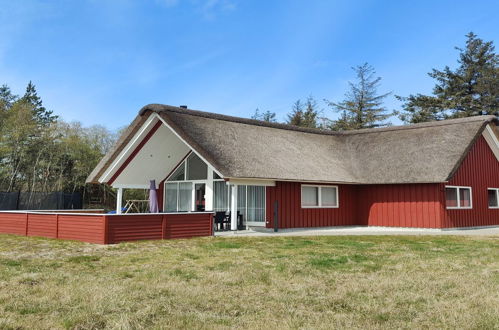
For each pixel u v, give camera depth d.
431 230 18.92
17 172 38.19
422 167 19.28
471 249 11.57
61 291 6.57
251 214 19.45
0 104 39.72
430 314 5.40
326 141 23.83
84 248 11.69
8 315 5.34
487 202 22.42
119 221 12.97
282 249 11.48
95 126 44.84
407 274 7.95
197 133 17.03
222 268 8.59
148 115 17.94
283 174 17.72
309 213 20.34
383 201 21.08
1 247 11.95
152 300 6.09
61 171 38.31
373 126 51.41
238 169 16.27
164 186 22.14
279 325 4.95
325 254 10.50
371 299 6.15
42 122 48.34
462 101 44.62
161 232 13.89
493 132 21.61
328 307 5.76
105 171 19.30
